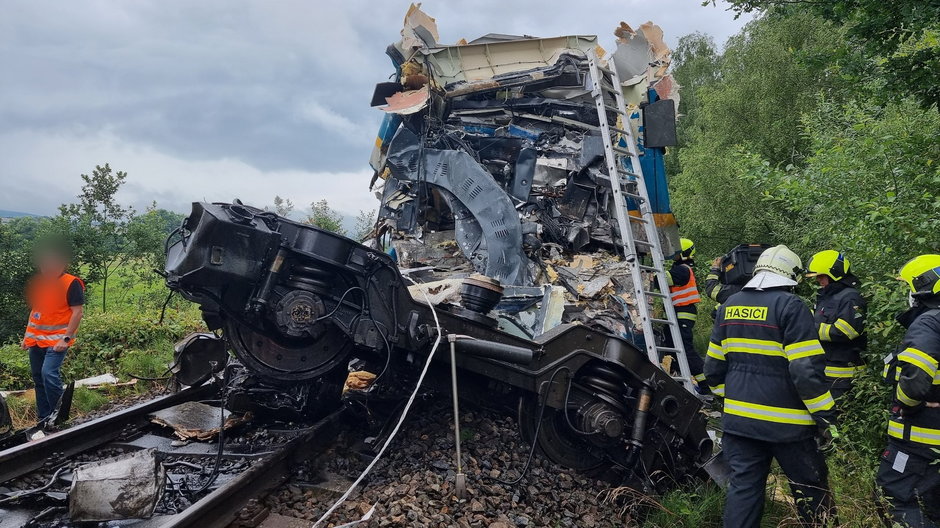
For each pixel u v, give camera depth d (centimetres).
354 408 536
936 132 527
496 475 445
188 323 1111
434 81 894
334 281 454
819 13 517
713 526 435
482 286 482
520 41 945
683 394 508
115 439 475
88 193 1803
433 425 514
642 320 704
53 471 409
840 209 577
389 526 361
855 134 665
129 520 347
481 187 787
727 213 1623
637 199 849
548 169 884
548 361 474
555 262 834
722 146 1778
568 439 501
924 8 444
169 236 453
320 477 435
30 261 1442
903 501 365
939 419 356
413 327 447
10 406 690
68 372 833
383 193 934
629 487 472
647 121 872
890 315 479
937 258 379
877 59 530
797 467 371
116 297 1823
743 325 383
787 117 1614
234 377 539
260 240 417
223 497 351
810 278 566
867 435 487
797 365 353
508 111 931
